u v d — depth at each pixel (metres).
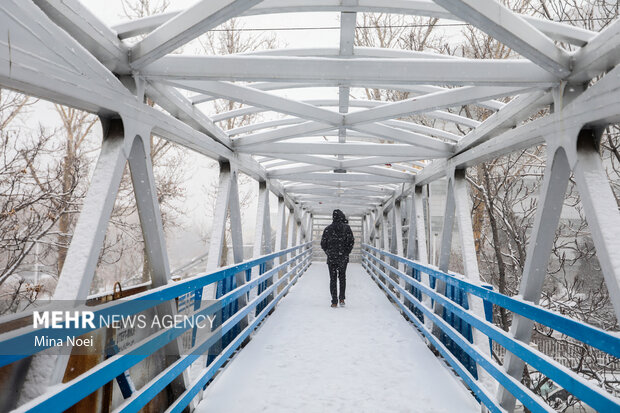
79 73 2.00
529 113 3.22
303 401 3.20
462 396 3.34
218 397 3.25
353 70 2.79
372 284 10.80
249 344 4.79
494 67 2.69
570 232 8.27
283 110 3.75
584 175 2.22
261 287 6.50
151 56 2.47
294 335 5.22
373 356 4.37
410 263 5.62
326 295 8.80
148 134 2.75
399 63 2.77
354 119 4.07
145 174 2.75
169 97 3.18
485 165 8.20
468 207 4.58
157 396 2.78
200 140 3.85
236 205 5.20
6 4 1.57
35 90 1.84
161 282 2.92
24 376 1.67
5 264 6.52
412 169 7.21
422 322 5.61
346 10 2.50
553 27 2.36
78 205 7.00
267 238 7.76
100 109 2.25
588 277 8.48
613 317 7.91
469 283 3.15
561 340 7.58
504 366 2.61
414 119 9.52
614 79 1.90
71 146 7.37
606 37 2.06
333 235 7.26
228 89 3.45
